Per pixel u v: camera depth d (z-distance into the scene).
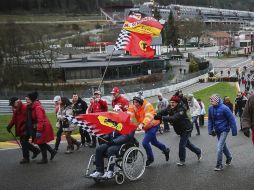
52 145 13.51
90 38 148.62
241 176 9.29
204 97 51.44
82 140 13.16
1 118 22.48
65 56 100.06
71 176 9.53
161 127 17.02
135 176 9.14
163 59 81.56
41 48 73.31
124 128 8.73
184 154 10.32
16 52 68.50
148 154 10.27
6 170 10.21
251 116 9.01
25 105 10.87
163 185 8.66
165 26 128.88
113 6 197.88
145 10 164.00
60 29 158.88
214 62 111.38
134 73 74.62
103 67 70.81
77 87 63.25
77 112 12.14
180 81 66.12
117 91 11.27
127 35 12.77
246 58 121.88
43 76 67.38
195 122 16.11
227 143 13.63
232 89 62.69
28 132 10.73
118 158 8.84
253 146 13.03
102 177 8.60
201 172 9.69
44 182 9.09
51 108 41.94
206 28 187.50
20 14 180.12
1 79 63.91
